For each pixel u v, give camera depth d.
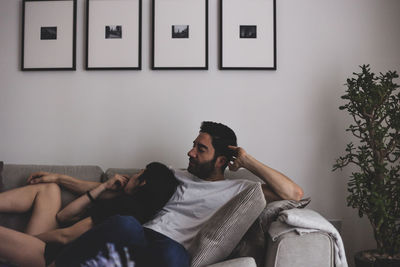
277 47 2.17
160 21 2.16
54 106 2.20
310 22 2.16
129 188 1.69
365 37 2.15
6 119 2.21
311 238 1.24
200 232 1.30
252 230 1.38
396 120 1.71
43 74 2.21
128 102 2.18
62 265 1.08
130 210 1.53
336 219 2.12
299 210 1.36
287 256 1.23
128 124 2.18
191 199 1.56
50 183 1.79
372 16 2.16
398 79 2.14
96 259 1.05
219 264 1.15
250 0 2.15
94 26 2.19
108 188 1.73
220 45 2.14
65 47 2.20
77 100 2.20
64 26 2.20
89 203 1.69
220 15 2.15
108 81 2.19
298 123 2.14
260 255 1.36
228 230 1.24
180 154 2.17
